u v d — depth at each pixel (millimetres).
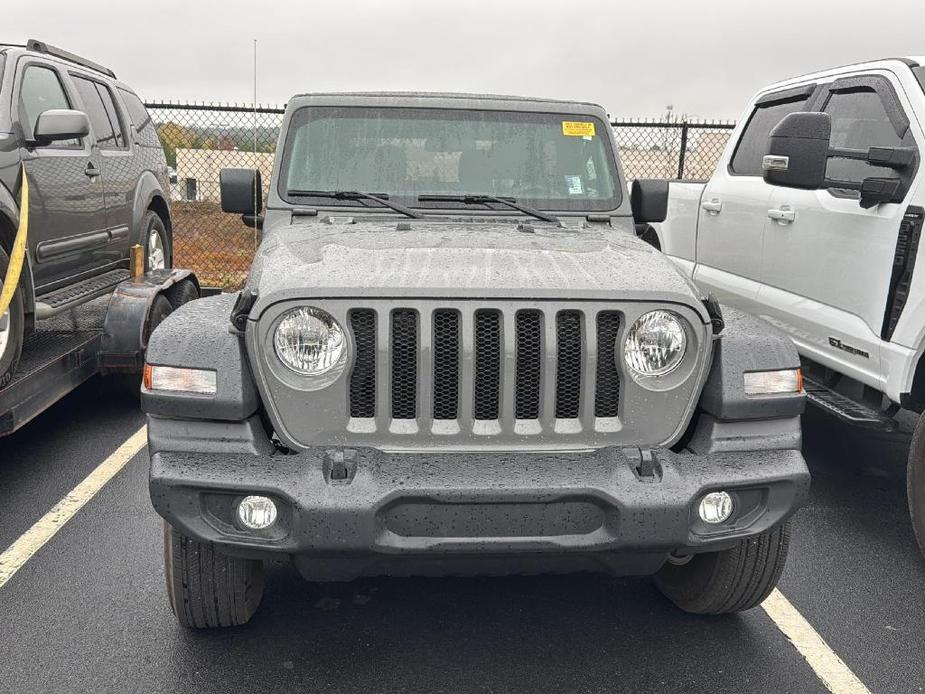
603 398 2943
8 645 3309
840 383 4859
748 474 2861
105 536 4266
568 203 4238
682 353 2930
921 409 4254
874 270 4398
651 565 2951
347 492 2684
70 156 5734
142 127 7602
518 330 2871
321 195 4133
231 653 3287
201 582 3143
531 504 2744
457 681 3137
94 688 3061
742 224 5863
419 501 2713
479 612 3629
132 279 6203
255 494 2723
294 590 3779
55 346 5363
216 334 2889
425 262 3062
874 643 3457
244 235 15656
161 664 3209
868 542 4414
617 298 2867
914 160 4234
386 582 3869
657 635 3469
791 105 5793
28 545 4152
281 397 2828
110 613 3549
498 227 3859
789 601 3785
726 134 11422
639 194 4379
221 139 11016
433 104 4320
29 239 5074
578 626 3529
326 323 2818
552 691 3088
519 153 4285
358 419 2867
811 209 4996
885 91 4719
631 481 2770
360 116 4273
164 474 2742
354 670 3195
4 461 5297
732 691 3111
